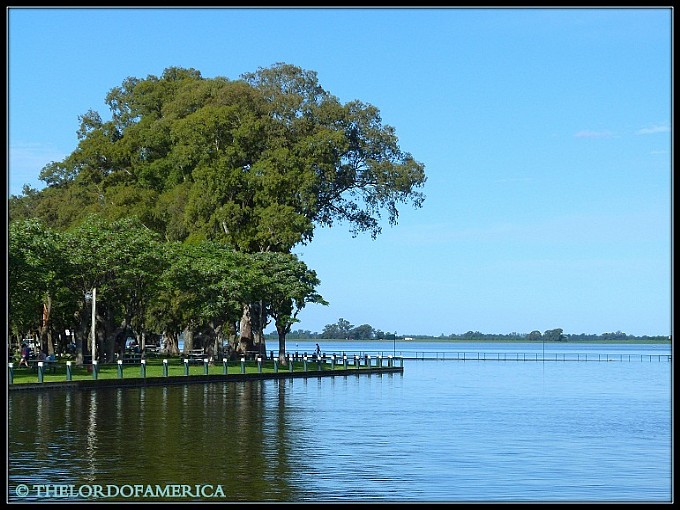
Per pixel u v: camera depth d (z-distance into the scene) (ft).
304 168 283.18
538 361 485.97
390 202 306.96
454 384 252.42
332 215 312.91
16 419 125.59
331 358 337.93
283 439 111.86
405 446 110.01
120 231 233.55
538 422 143.23
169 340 340.80
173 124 293.64
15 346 293.02
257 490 80.38
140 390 185.37
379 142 307.37
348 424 132.46
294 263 276.41
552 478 90.07
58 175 361.30
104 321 255.29
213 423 125.80
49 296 235.61
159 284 239.91
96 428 116.78
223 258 259.19
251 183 277.03
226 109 281.13
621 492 83.66
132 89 352.90
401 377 290.15
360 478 87.20
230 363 278.46
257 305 294.25
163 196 290.35
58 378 189.67
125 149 311.88
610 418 152.15
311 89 303.89
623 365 430.20
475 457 102.63
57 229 295.48
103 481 82.48
